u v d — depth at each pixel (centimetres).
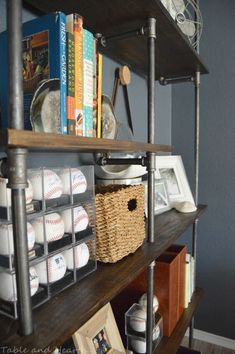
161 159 146
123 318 109
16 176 40
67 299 55
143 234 86
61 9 78
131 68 137
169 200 142
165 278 106
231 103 167
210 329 181
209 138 175
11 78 39
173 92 184
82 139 47
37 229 56
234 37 164
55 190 60
